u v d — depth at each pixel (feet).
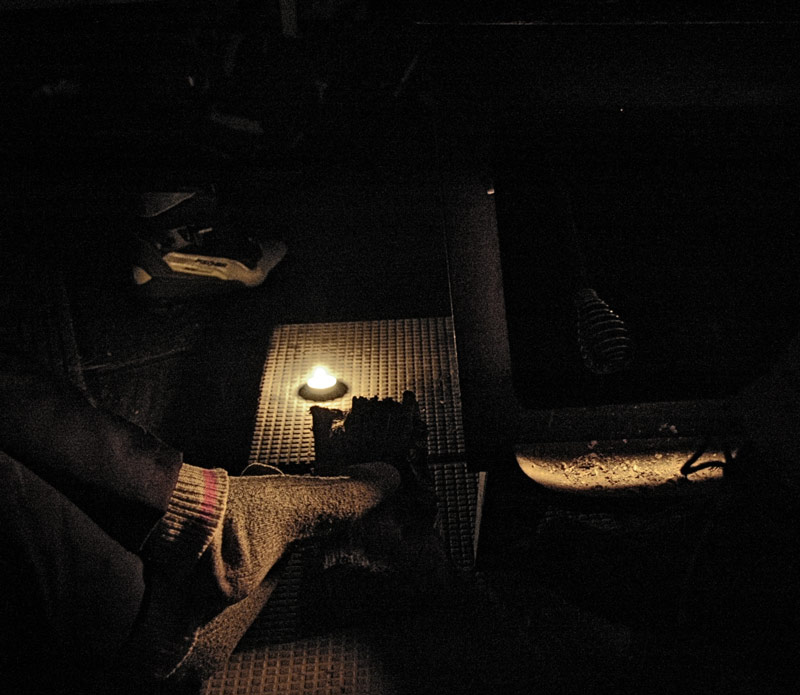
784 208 5.71
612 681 6.14
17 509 3.59
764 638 5.79
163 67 8.79
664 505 5.46
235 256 11.09
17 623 3.73
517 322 5.33
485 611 6.86
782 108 5.69
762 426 5.17
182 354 10.81
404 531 6.01
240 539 3.80
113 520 3.45
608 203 5.63
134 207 9.74
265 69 9.72
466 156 5.43
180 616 3.79
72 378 9.27
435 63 5.39
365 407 6.30
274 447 9.23
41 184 9.27
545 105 5.51
